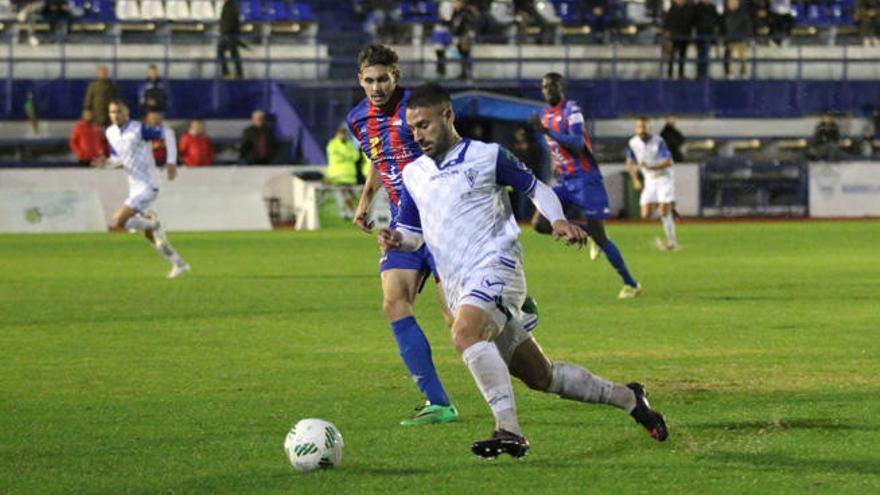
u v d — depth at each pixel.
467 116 86.06
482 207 17.52
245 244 68.19
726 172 92.25
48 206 79.44
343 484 16.45
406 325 21.14
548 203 17.53
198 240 71.44
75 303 39.78
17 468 17.55
